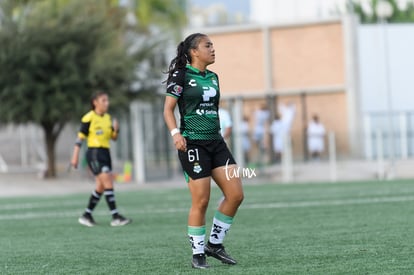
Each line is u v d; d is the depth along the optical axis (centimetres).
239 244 3134
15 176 10012
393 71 11431
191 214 2519
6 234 4019
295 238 3275
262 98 11050
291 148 9275
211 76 2528
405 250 2786
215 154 2514
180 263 2673
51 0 9612
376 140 9169
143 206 5678
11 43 9000
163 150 9850
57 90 9119
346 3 17712
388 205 4753
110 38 9644
